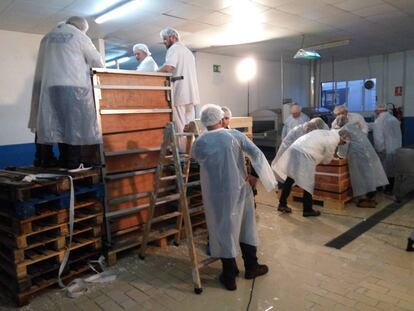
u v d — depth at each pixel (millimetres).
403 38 6172
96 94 2611
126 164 2859
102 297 2250
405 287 2242
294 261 2672
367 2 4141
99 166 2670
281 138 6391
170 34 3398
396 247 2881
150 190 3025
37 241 2279
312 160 3691
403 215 3732
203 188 2328
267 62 8367
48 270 2309
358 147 4016
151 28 5031
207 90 7184
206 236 3221
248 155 2363
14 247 2154
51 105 2514
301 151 3680
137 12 4258
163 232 2979
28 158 5094
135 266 2666
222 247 2252
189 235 2291
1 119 4828
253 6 4164
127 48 6496
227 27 5094
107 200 2707
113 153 2719
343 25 5160
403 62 7570
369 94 8289
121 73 2764
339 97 8867
